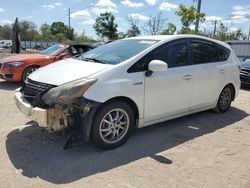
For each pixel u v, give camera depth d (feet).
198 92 16.74
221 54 18.69
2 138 14.12
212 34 127.24
